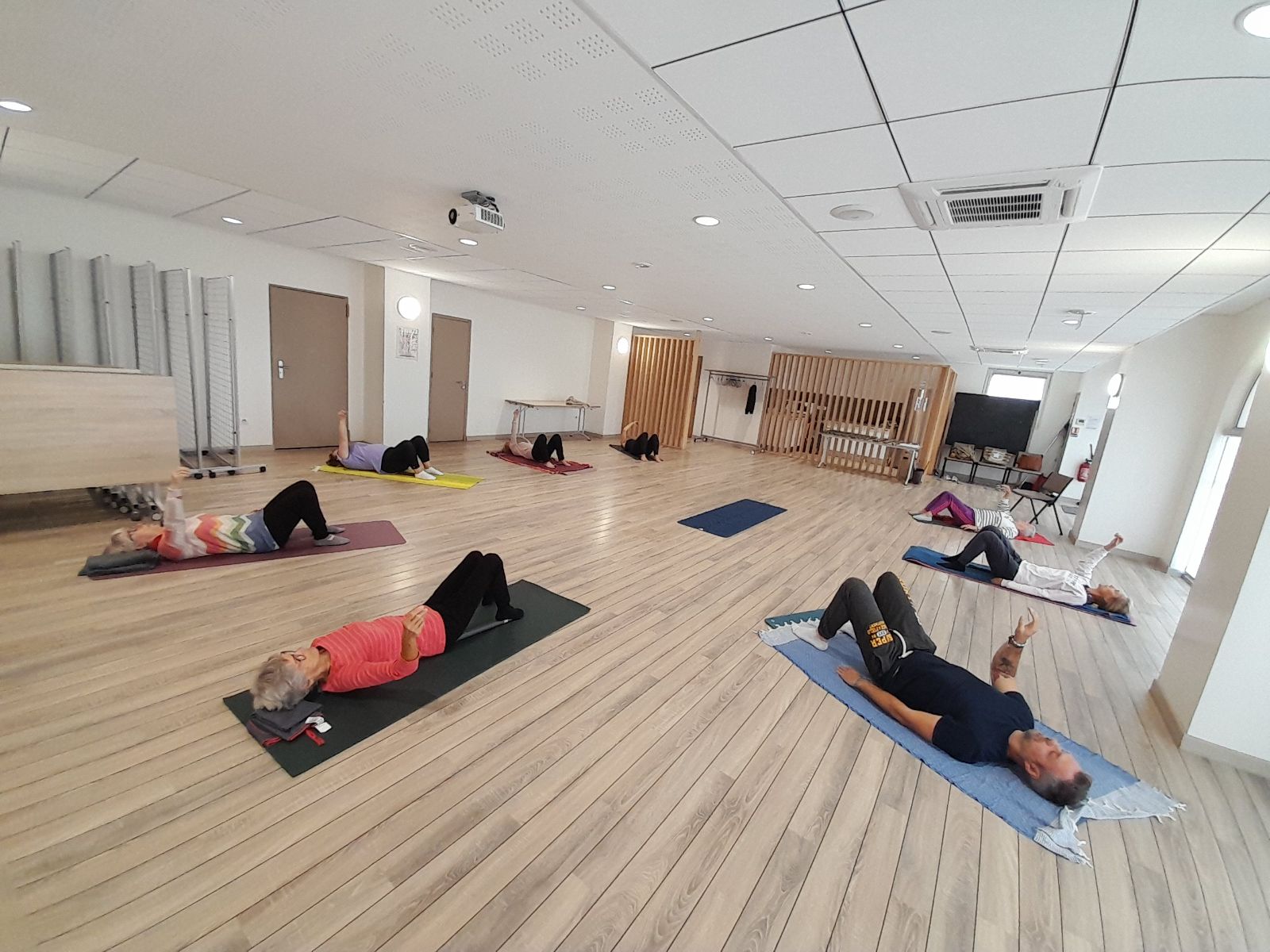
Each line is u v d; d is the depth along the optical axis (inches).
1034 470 399.2
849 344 373.4
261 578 132.0
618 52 60.5
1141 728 111.5
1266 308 194.7
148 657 96.5
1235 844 81.6
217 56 71.5
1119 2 44.2
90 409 145.6
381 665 90.0
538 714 93.8
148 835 63.6
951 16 48.3
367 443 247.4
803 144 78.7
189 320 193.0
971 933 63.4
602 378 433.4
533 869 65.0
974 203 91.9
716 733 94.2
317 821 68.1
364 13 58.7
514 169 102.4
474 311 339.6
